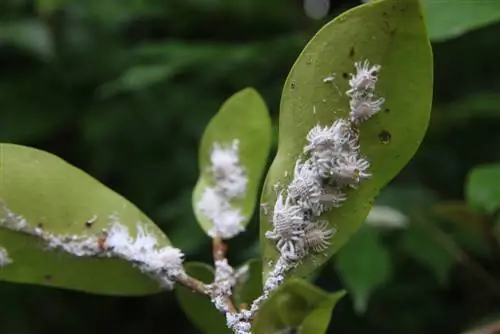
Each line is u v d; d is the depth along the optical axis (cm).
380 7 17
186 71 42
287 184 18
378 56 17
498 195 25
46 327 46
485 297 39
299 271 18
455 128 40
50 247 19
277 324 18
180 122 42
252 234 35
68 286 19
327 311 18
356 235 28
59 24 45
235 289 19
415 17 17
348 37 18
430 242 31
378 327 40
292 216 18
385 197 32
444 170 40
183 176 42
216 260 19
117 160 43
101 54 45
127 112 43
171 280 19
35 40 44
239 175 20
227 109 20
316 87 18
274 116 39
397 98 18
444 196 40
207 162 20
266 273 18
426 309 39
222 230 19
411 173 40
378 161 18
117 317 48
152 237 19
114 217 19
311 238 18
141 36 48
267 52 38
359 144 18
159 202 42
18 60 46
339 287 37
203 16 46
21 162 19
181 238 34
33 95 45
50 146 46
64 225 19
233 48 38
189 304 19
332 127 18
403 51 17
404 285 38
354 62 18
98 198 19
